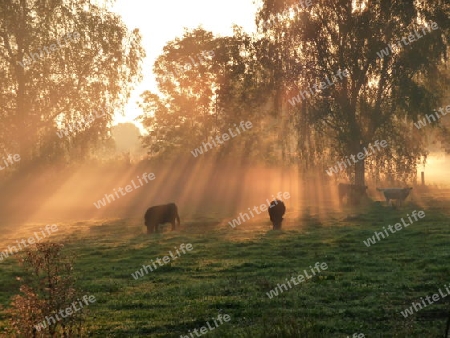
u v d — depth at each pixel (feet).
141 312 49.75
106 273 71.56
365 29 158.20
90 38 179.73
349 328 41.93
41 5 175.42
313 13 165.37
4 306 54.13
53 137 179.93
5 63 175.11
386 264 67.82
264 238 96.68
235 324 44.80
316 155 171.63
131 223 132.05
